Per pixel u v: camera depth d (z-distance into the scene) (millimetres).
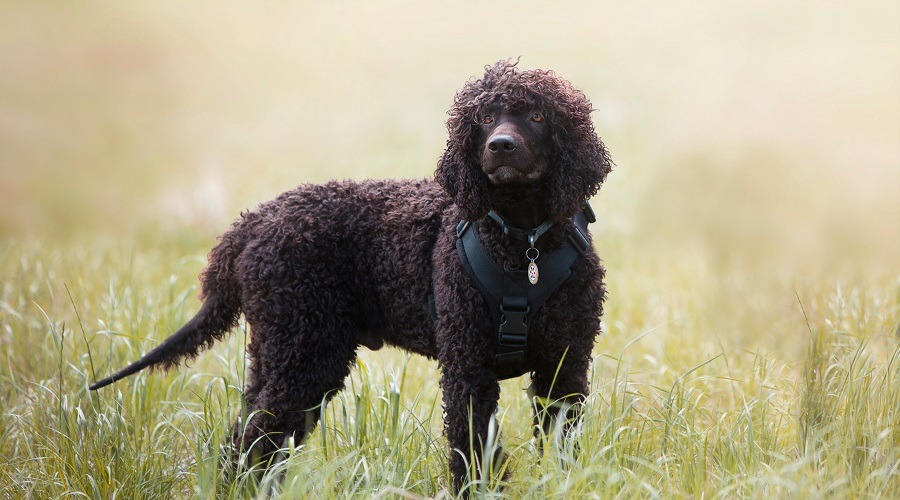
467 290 5879
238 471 5828
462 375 5922
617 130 19719
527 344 5918
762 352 8172
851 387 5805
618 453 5512
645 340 8953
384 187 6723
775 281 9758
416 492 5832
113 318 8289
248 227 6738
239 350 7988
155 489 6156
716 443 5789
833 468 5207
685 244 12602
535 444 5855
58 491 6102
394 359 8430
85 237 15109
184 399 7711
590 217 6266
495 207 5980
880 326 7387
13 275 10430
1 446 6781
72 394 7039
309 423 6402
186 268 10945
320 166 19172
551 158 5969
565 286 5906
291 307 6379
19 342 8180
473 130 6062
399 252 6328
